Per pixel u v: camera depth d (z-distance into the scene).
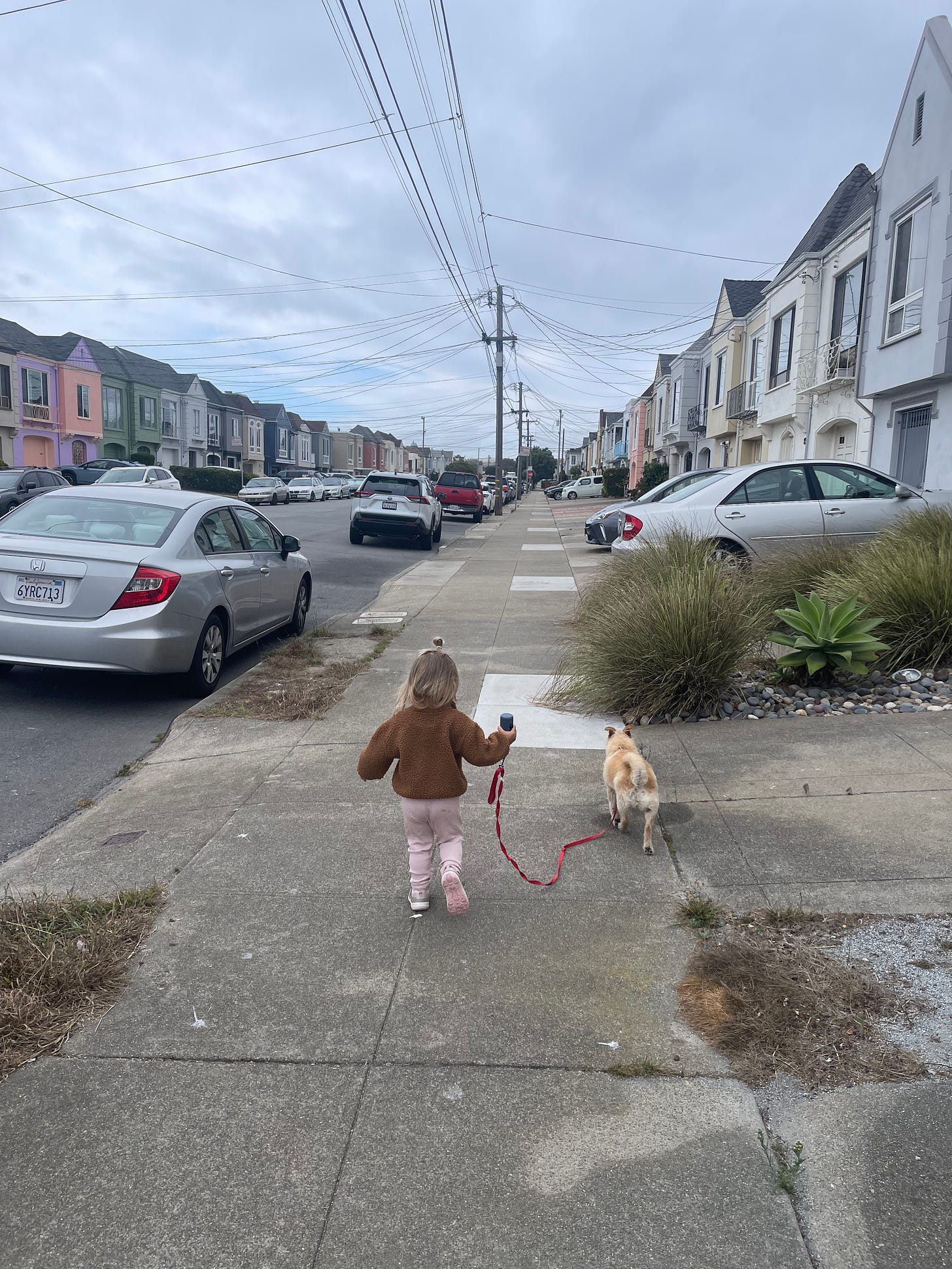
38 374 44.69
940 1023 2.89
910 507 10.31
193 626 6.97
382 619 10.46
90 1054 2.84
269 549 9.02
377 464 115.19
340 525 26.20
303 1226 2.21
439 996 3.12
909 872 3.83
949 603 6.79
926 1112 2.51
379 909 3.72
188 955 3.40
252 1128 2.52
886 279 14.91
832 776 4.94
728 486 10.33
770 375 22.36
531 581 13.81
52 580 6.59
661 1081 2.67
